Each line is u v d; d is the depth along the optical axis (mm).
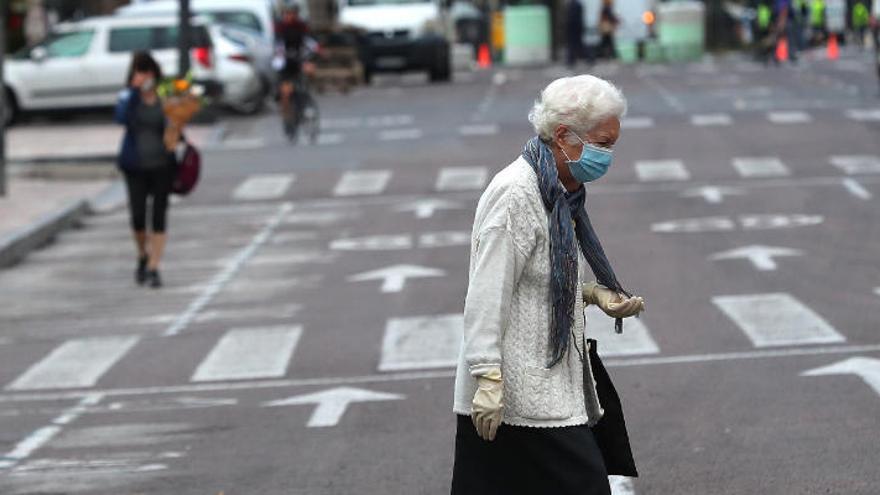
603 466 12414
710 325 28375
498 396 12141
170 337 30594
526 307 12391
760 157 53656
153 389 26000
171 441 22094
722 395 22859
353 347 28391
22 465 21031
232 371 27047
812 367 24438
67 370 27984
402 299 33062
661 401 22703
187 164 36812
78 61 77375
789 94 76312
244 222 45969
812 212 42250
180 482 19703
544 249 12328
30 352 29906
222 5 88500
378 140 63500
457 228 42812
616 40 124812
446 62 96375
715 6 139000
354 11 97375
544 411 12312
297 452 20953
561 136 12406
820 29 130250
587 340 12859
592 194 47219
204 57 74875
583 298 13164
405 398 23984
